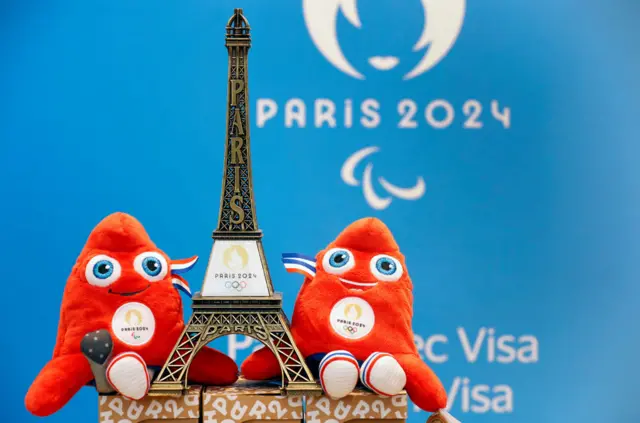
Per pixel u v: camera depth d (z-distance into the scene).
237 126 1.34
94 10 2.22
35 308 2.23
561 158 2.29
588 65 2.28
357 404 1.28
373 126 2.27
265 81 2.24
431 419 1.32
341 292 1.32
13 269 2.23
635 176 2.30
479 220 2.29
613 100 2.29
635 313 2.32
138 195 2.24
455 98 2.26
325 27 2.24
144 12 2.22
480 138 2.28
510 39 2.26
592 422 2.32
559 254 2.30
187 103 2.24
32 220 2.22
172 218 2.25
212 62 2.24
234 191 1.34
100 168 2.23
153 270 1.30
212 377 1.34
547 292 2.31
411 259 2.28
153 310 1.29
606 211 2.31
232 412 1.28
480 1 2.25
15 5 2.20
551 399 2.31
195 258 1.40
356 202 2.27
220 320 1.32
